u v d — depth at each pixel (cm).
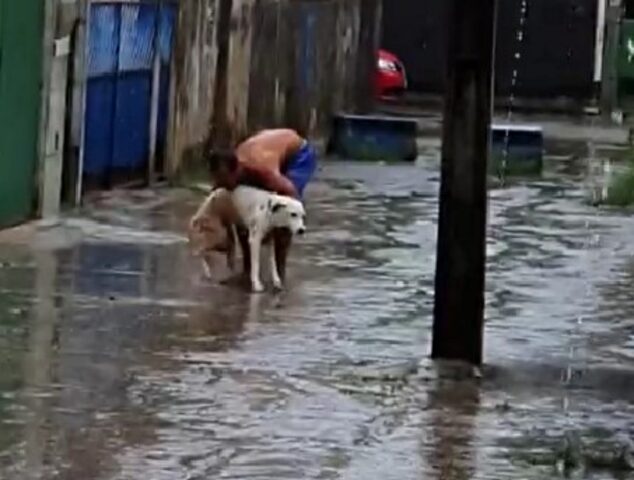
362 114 3906
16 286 1478
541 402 1152
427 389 1170
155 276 1580
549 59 4503
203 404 1089
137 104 2248
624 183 2455
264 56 2894
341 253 1816
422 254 1841
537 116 4219
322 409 1094
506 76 4453
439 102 4381
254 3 2797
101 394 1102
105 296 1458
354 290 1573
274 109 2989
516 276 1717
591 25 4500
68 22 1950
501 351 1321
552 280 1705
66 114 1991
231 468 947
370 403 1119
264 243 1577
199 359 1223
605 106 4422
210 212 1588
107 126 2152
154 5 2280
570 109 4400
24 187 1869
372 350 1287
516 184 2664
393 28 4531
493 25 1225
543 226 2136
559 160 3100
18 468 923
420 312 1475
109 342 1266
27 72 1852
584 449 1023
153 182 2309
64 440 986
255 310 1439
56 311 1375
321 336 1336
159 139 2331
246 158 1566
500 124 3628
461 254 1241
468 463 980
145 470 934
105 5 2103
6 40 1791
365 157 3023
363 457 984
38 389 1104
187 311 1412
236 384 1151
